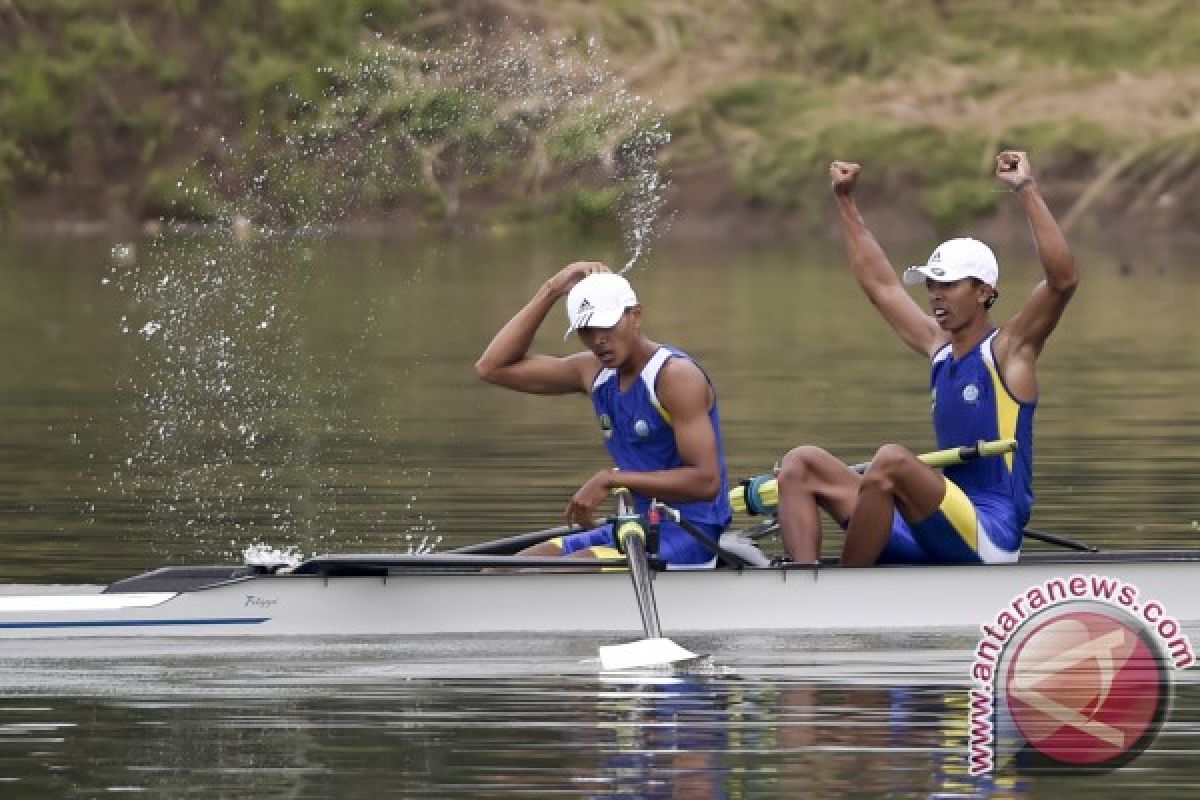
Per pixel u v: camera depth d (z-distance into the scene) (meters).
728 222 134.88
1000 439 35.00
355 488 49.53
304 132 121.81
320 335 85.19
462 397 67.44
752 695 30.42
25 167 132.62
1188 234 132.75
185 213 126.56
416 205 117.69
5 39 136.38
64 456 54.81
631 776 26.28
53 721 29.00
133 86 132.62
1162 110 137.88
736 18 143.38
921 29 145.62
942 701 30.11
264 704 29.94
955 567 34.41
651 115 130.25
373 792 25.66
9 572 39.34
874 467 34.06
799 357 78.31
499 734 28.28
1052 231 34.22
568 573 34.22
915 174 135.25
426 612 34.06
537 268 111.12
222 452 55.62
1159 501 46.81
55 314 91.50
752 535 37.44
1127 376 72.25
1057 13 145.88
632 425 34.50
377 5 127.44
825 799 25.36
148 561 40.62
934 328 36.53
